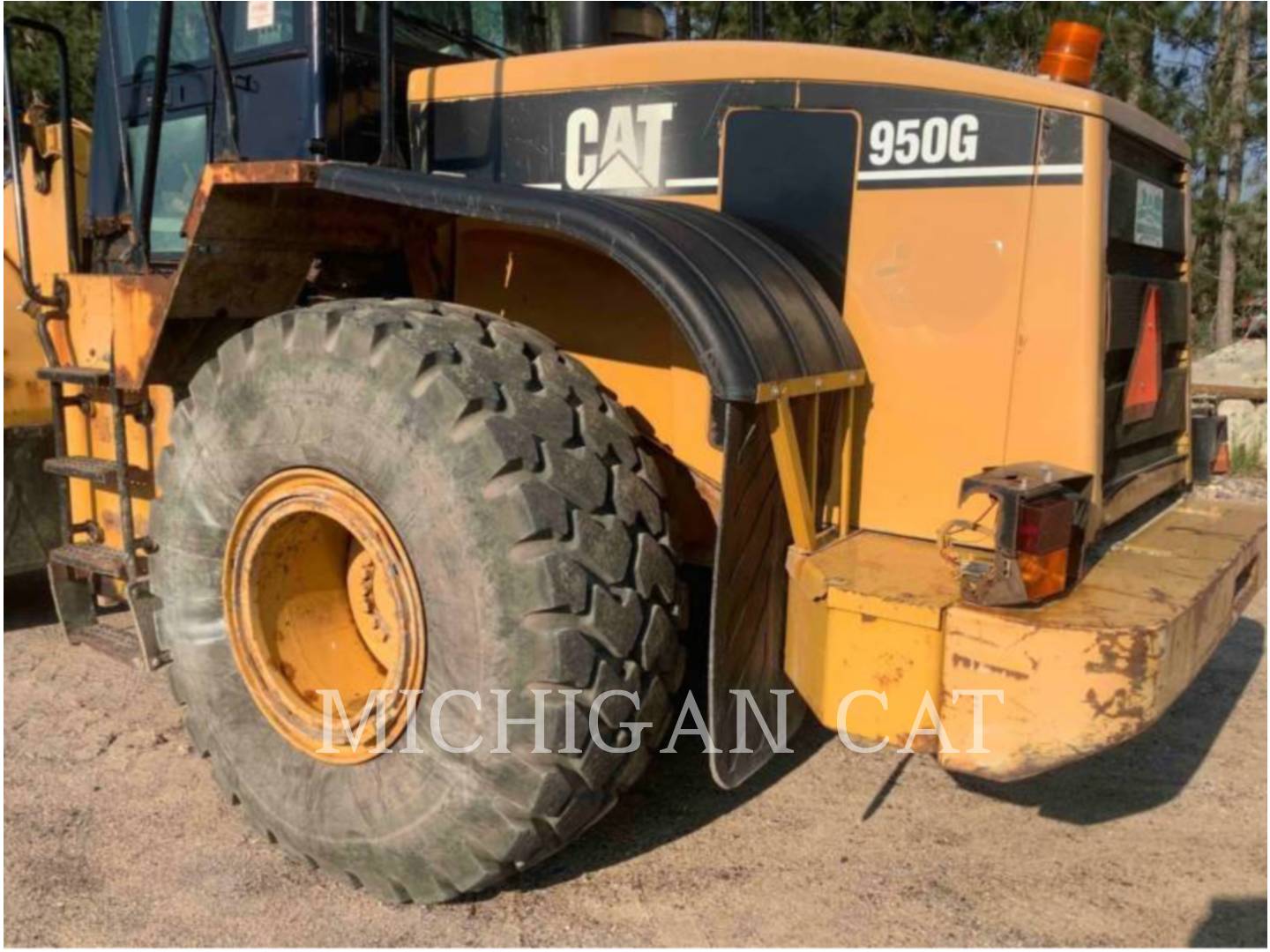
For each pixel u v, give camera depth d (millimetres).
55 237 4539
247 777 3162
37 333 4270
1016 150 2895
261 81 3768
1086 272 2848
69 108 4281
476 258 3584
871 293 3080
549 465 2672
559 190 2934
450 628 2707
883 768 3721
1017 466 2752
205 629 3252
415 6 4047
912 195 3018
